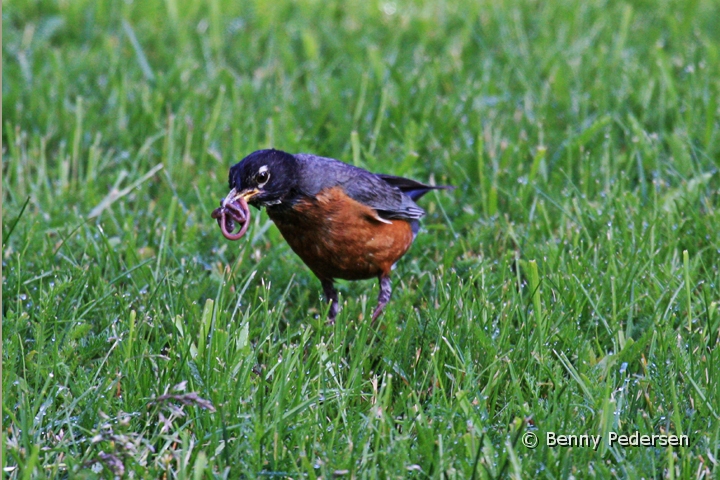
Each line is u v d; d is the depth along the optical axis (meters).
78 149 11.60
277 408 6.25
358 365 7.10
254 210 10.09
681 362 6.99
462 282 8.64
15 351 6.84
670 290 8.26
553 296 8.32
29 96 13.12
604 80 13.58
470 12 17.05
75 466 5.80
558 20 16.89
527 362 7.17
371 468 5.84
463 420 6.31
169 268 8.86
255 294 8.21
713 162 10.98
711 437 6.12
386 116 12.68
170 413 6.43
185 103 12.82
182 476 5.69
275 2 17.94
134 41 14.12
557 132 12.09
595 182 10.79
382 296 8.53
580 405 6.55
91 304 8.00
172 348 7.10
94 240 9.44
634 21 16.83
